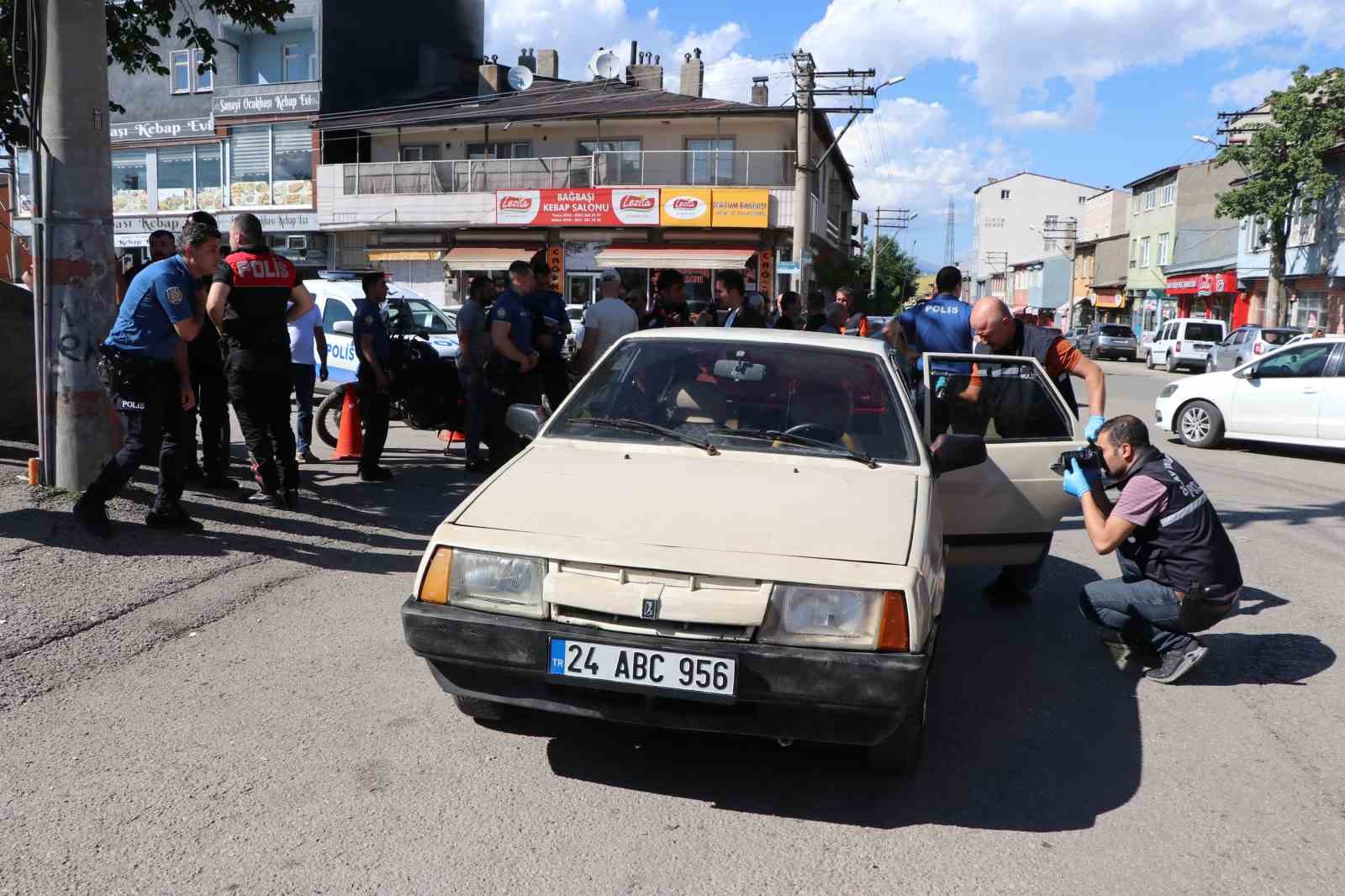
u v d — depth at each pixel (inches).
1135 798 140.8
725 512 138.4
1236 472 468.1
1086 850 126.0
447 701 163.3
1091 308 2768.2
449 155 1435.8
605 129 1365.7
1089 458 186.9
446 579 132.6
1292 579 263.1
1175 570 182.4
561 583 126.8
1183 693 182.7
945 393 217.0
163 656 176.7
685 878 116.1
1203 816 135.7
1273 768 151.6
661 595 123.8
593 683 124.9
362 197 1401.3
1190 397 562.9
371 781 135.7
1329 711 174.9
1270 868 122.8
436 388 395.9
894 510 141.9
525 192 1336.1
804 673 120.8
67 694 159.0
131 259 393.7
